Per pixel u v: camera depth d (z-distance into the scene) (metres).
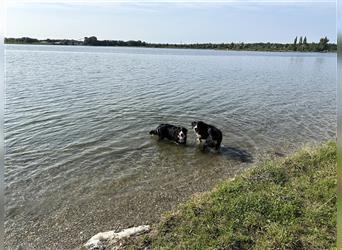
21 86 26.80
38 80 31.25
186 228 5.88
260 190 7.08
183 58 87.69
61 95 23.14
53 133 13.98
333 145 9.92
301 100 24.47
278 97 25.53
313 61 84.56
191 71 47.59
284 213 6.11
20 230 7.10
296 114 19.17
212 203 6.64
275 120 17.44
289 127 16.00
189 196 8.55
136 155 11.70
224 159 11.52
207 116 17.94
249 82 35.41
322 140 13.82
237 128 15.62
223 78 38.84
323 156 8.87
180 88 28.48
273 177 7.77
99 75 37.91
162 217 7.02
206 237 5.57
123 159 11.27
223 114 18.55
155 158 11.45
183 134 12.91
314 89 31.17
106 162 10.93
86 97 22.64
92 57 80.88
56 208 7.97
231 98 24.09
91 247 5.91
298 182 7.42
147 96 23.78
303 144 13.21
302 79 40.44
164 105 20.61
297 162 8.63
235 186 7.27
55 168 10.29
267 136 14.38
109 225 7.25
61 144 12.59
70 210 7.89
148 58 83.62
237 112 19.20
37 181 9.35
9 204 8.08
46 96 22.56
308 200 6.60
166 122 16.39
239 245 5.38
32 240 6.78
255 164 11.02
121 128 15.09
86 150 12.02
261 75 44.50
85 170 10.21
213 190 7.70
